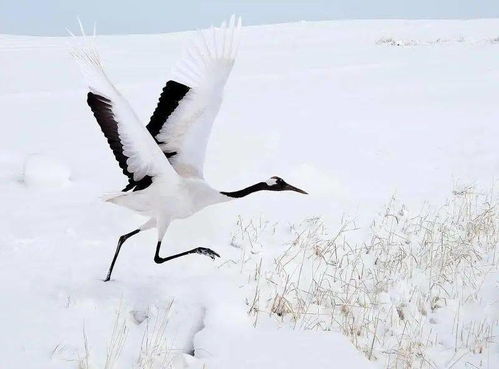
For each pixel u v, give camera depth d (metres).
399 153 10.74
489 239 7.92
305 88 16.06
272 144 10.74
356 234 7.84
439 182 9.71
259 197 8.60
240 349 5.24
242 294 5.97
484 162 10.44
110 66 19.78
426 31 33.47
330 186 9.16
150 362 4.88
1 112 12.64
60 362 4.77
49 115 12.57
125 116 4.89
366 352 5.58
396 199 8.94
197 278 6.12
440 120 12.37
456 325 6.20
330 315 6.08
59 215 7.50
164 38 31.23
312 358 5.23
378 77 17.67
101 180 8.80
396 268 7.11
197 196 5.78
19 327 5.14
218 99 5.73
